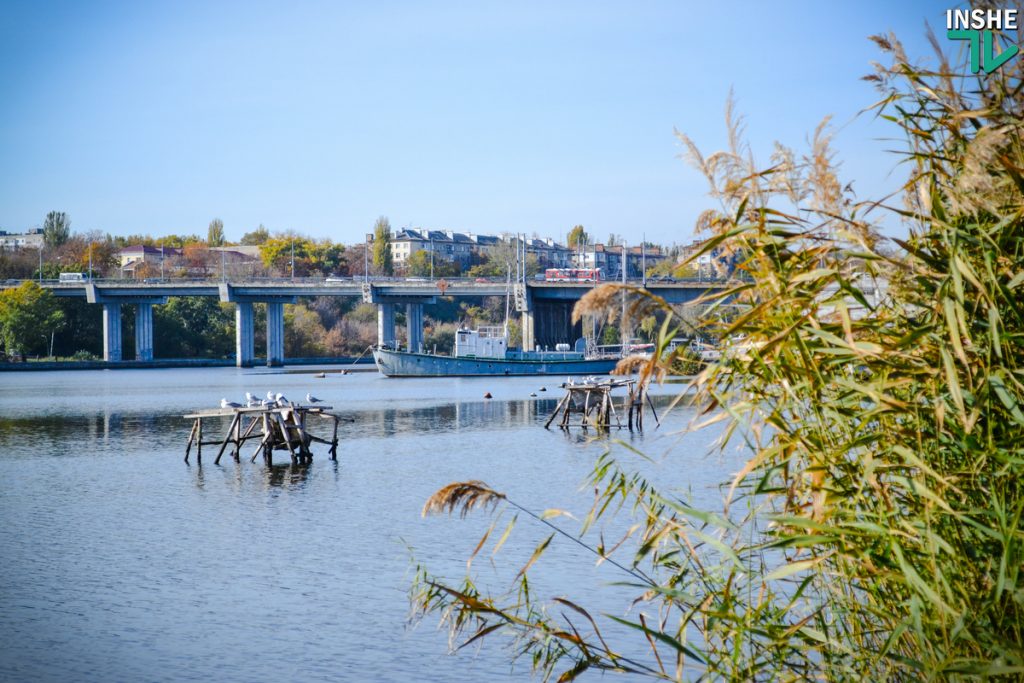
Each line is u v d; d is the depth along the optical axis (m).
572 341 164.25
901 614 6.75
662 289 110.75
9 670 14.00
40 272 195.12
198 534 24.34
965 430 5.82
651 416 58.16
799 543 6.17
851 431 6.54
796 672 7.41
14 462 40.41
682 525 7.24
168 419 64.12
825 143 6.59
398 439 48.62
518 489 30.17
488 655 13.83
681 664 7.37
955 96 6.50
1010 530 5.64
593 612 15.34
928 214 6.57
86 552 22.31
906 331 6.47
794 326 5.94
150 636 15.65
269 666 14.05
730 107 6.64
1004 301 6.23
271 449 39.03
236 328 190.62
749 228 6.38
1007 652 5.68
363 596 17.75
